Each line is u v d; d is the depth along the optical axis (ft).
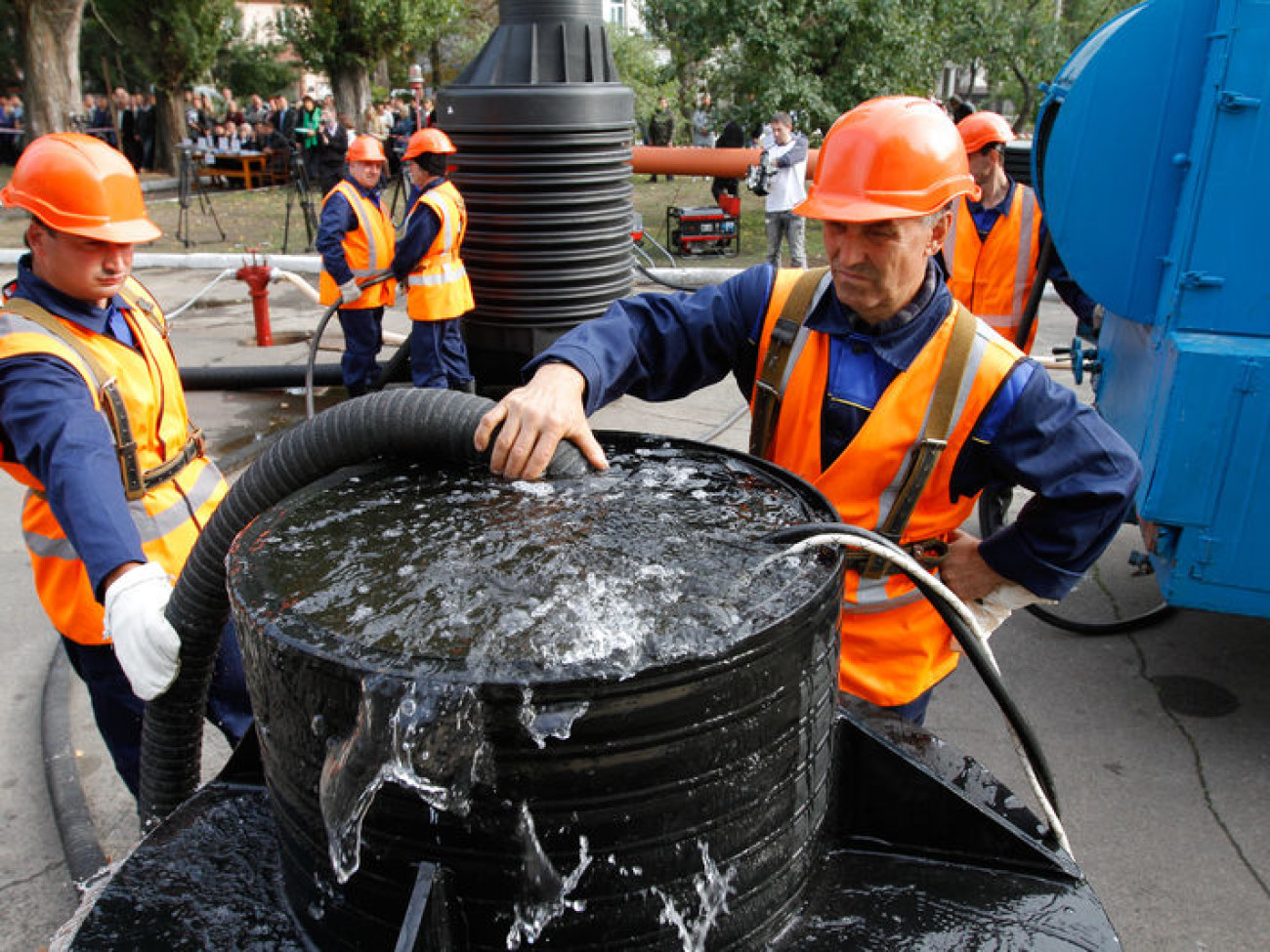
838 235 5.27
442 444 4.55
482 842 3.21
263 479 4.56
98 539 5.75
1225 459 8.95
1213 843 9.45
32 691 11.68
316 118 59.06
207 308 31.96
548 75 16.97
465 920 3.34
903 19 46.50
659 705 3.13
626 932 3.42
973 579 6.12
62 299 6.98
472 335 18.92
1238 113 8.41
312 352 20.20
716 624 3.36
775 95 45.52
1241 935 8.36
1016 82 72.02
